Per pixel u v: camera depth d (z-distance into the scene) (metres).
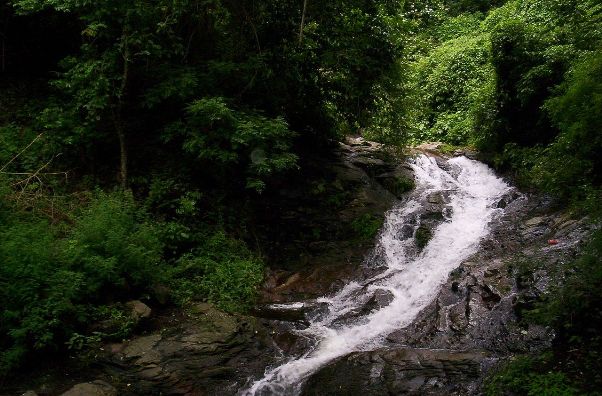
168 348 6.80
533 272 7.63
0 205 7.64
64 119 9.21
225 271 8.78
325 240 10.38
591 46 11.06
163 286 7.95
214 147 8.94
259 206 10.68
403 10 12.59
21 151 8.94
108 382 6.12
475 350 6.69
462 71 17.16
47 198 8.46
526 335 6.58
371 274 9.39
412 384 6.13
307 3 10.59
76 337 6.43
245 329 7.57
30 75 10.73
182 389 6.34
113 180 9.45
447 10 24.39
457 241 9.78
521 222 9.71
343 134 14.30
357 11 10.56
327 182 11.66
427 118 16.73
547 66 11.39
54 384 5.90
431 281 8.63
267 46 10.73
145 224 8.24
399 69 11.40
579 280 6.52
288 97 11.29
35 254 6.59
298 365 6.95
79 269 7.03
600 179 7.59
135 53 8.75
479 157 13.26
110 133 9.82
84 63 8.77
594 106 6.38
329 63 10.47
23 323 5.98
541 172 9.12
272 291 8.99
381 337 7.50
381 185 12.15
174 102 9.65
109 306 7.11
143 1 8.66
